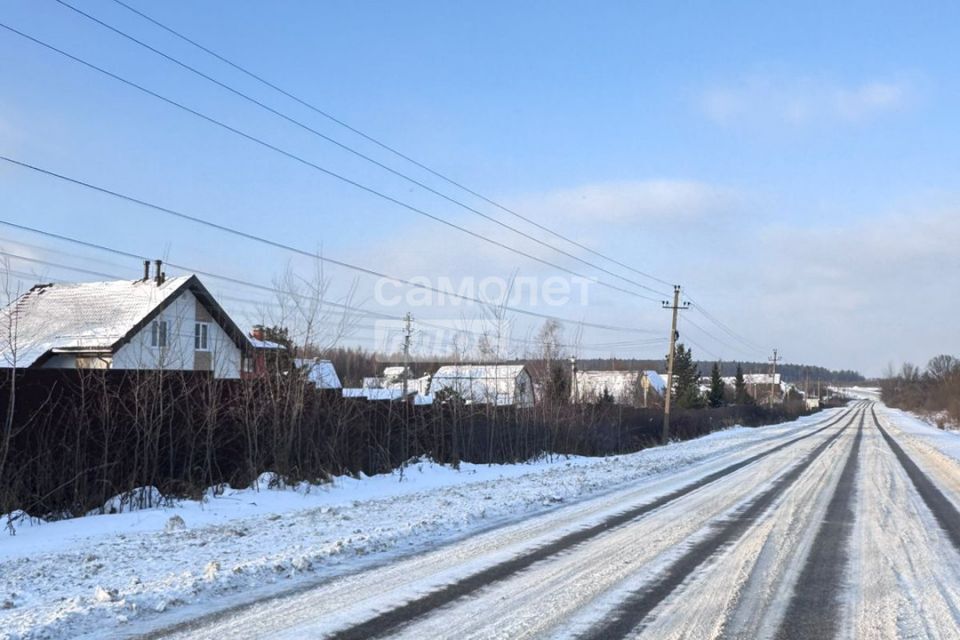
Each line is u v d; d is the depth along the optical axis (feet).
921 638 18.99
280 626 18.89
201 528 33.96
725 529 35.42
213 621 19.26
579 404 104.99
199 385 46.85
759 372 586.86
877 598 22.90
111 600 20.53
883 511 42.32
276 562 25.54
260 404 50.67
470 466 72.02
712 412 184.44
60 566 25.62
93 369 41.42
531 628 19.16
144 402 42.24
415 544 30.71
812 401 447.83
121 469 41.06
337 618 19.66
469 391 82.64
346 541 29.58
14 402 36.09
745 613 21.03
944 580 25.41
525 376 114.11
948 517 40.55
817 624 20.10
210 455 46.52
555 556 28.45
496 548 29.94
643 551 29.73
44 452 37.24
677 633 19.07
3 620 18.85
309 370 55.52
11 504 35.19
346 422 58.08
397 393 76.07
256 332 64.39
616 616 20.42
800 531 35.06
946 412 271.08
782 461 81.05
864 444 114.11
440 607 20.92
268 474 49.60
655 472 67.72
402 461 65.41
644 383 239.71
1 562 26.40
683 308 138.31
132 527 34.91
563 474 64.34
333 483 52.85
